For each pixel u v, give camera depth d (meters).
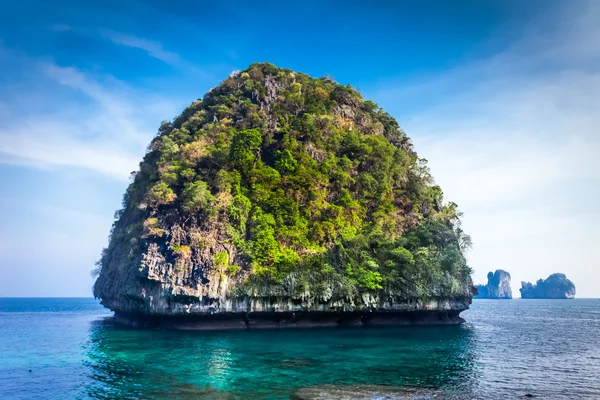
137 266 58.09
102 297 81.56
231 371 31.19
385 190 73.25
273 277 56.97
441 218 75.38
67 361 37.00
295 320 60.72
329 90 90.00
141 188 72.94
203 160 65.56
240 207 60.34
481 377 30.36
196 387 26.86
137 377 29.86
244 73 88.69
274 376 29.62
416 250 67.62
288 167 66.19
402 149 89.38
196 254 55.78
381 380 28.77
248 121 74.25
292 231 61.19
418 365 34.06
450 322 73.31
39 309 164.62
